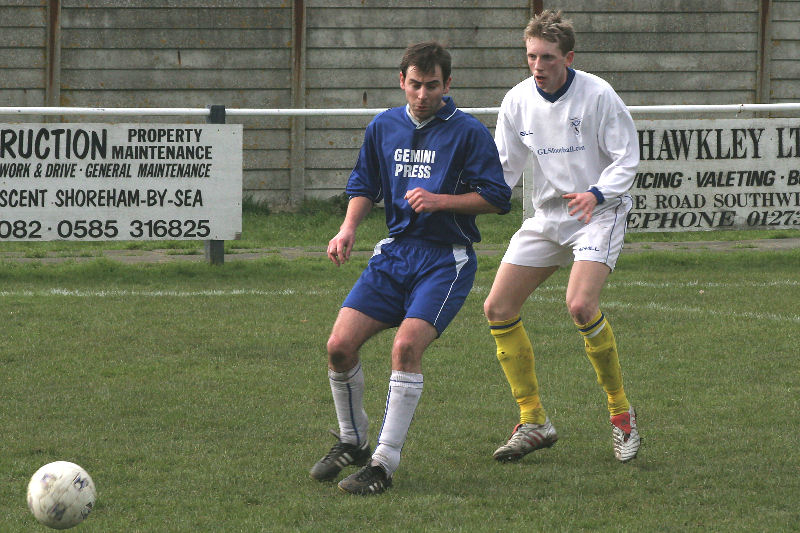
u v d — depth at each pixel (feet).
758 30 209.05
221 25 201.26
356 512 49.88
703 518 49.44
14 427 65.00
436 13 204.44
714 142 144.77
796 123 145.48
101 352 88.07
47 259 152.46
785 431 65.46
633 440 59.26
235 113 139.23
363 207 58.13
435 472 57.00
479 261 145.89
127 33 200.13
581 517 49.49
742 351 89.35
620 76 208.74
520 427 59.88
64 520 44.50
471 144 55.36
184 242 170.60
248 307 110.83
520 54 206.39
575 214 59.31
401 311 56.54
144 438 63.00
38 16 198.29
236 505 50.80
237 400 73.00
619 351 89.56
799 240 172.76
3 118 196.75
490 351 89.66
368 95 204.85
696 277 133.59
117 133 136.05
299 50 202.28
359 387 56.13
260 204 201.05
